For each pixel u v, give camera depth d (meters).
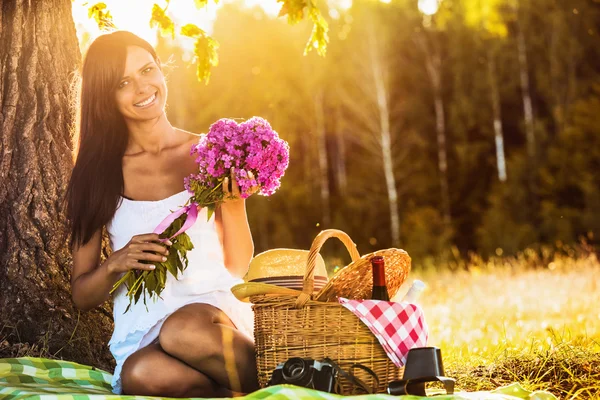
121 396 3.44
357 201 27.44
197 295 4.00
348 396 3.26
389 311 3.59
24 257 4.89
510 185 23.83
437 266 17.41
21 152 5.00
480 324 7.80
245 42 29.75
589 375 4.55
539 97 27.44
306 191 28.38
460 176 26.86
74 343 4.86
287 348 3.65
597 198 21.06
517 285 11.54
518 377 4.69
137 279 3.88
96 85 4.14
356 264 3.67
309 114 29.25
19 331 4.83
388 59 28.30
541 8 25.80
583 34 25.47
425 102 28.53
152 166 4.26
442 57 27.86
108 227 4.25
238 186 3.91
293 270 3.91
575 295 9.76
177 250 3.87
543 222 22.25
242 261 4.17
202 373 3.86
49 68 5.14
